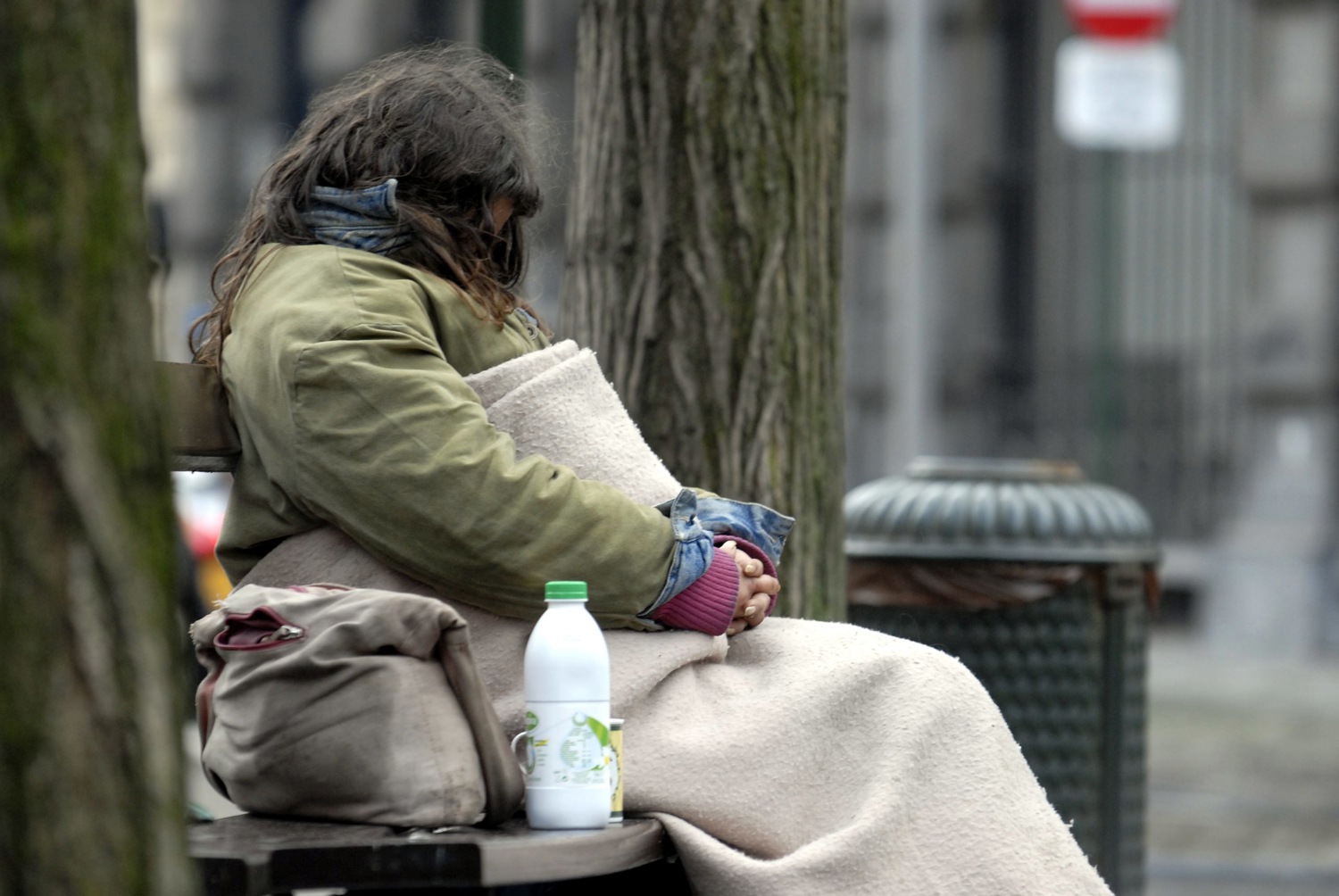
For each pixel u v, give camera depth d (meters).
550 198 12.45
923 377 46.34
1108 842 16.22
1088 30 44.62
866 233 73.62
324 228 10.00
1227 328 67.00
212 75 90.31
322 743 8.56
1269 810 30.44
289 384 9.16
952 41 73.12
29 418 5.34
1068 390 70.00
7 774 5.30
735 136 13.81
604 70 14.12
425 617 8.63
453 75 10.66
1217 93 67.75
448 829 8.52
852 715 9.70
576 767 8.70
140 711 5.48
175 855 5.58
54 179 5.39
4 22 5.36
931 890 9.20
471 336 9.92
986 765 9.49
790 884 9.02
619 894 10.09
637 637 9.70
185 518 26.84
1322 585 60.19
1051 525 16.16
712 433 13.83
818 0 14.08
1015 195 72.31
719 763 9.41
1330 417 64.12
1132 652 16.41
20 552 5.34
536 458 9.34
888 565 16.34
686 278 13.85
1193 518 66.12
